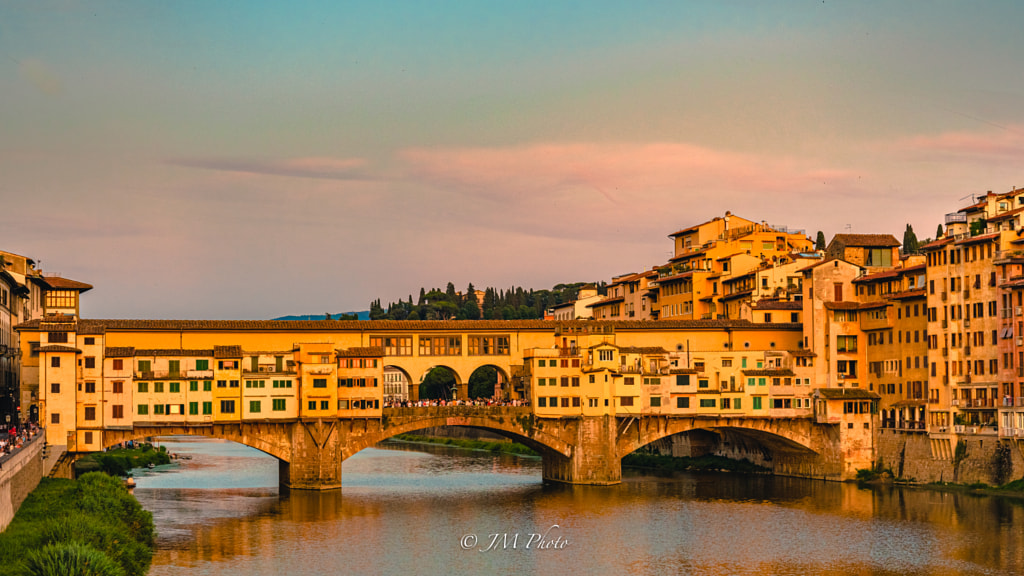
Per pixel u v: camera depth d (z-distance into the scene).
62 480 143.25
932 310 166.75
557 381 174.38
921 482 167.50
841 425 176.75
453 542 129.38
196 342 168.12
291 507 151.88
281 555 122.00
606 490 169.62
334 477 166.38
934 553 123.31
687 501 158.25
